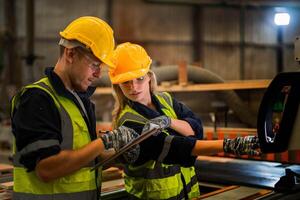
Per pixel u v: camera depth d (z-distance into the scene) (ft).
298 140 4.46
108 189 6.35
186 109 6.04
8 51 26.02
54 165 3.92
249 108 8.55
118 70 5.42
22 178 4.37
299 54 5.28
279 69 28.53
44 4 26.45
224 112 8.96
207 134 7.89
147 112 5.36
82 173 4.54
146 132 4.24
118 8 26.91
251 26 29.01
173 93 10.29
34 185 4.33
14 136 4.37
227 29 28.84
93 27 4.37
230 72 29.04
